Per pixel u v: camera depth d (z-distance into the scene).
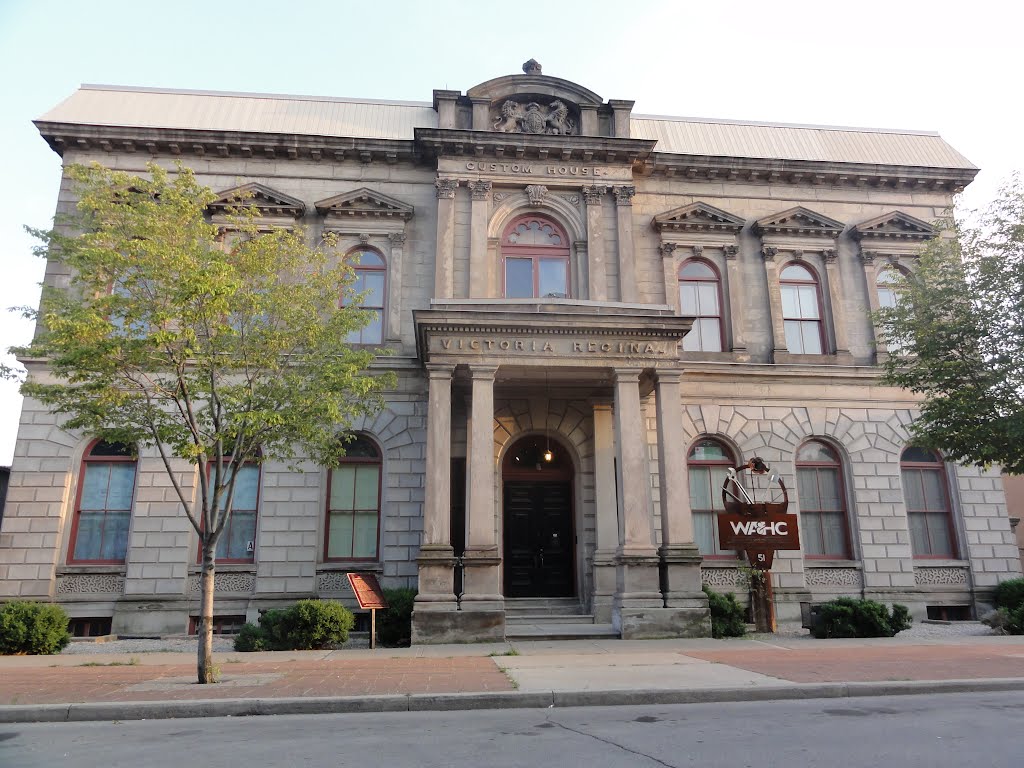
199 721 9.36
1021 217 18.52
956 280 19.28
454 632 16.70
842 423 23.22
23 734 8.64
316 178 23.38
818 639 17.42
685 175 24.80
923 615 21.94
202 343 14.33
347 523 21.09
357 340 22.28
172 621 19.77
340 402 15.11
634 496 18.05
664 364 19.03
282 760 7.17
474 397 18.23
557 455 22.88
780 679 11.27
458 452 21.55
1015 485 32.56
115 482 20.80
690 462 22.70
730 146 25.88
